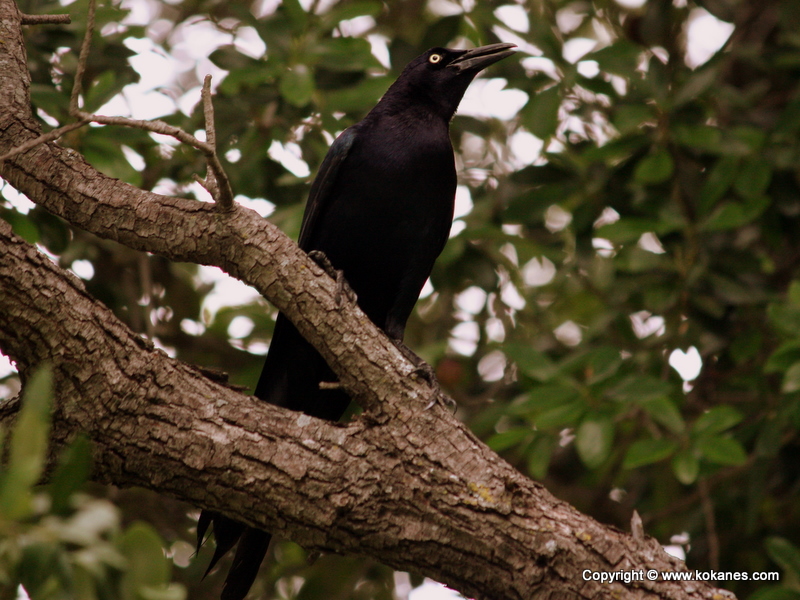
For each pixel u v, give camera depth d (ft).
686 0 39.32
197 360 39.11
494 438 32.04
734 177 32.71
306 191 35.60
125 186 21.31
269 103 33.81
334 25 32.86
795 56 35.50
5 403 19.69
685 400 35.53
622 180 35.78
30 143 17.78
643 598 19.01
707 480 36.91
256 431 19.92
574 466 41.37
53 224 32.78
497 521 19.54
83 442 13.41
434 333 41.29
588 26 44.83
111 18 31.32
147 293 36.19
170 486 19.93
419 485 19.83
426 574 20.13
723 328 35.04
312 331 20.86
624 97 33.99
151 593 13.76
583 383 32.27
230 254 20.71
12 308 18.61
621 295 35.86
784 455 33.96
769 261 36.86
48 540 12.81
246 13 32.40
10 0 24.67
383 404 20.47
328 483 19.67
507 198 36.42
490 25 37.52
